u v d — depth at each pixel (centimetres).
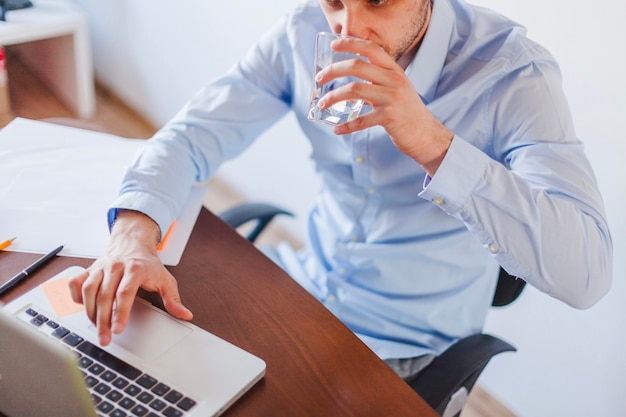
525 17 144
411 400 86
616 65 131
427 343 128
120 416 77
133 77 284
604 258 108
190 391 82
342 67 90
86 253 102
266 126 139
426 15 112
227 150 133
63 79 245
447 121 119
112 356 85
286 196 235
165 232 108
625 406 154
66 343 86
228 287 100
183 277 101
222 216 138
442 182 100
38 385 72
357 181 130
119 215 106
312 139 137
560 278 105
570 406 166
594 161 141
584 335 156
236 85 135
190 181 120
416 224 126
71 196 112
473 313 132
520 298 167
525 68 114
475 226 104
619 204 139
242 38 220
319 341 93
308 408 83
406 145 97
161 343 88
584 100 139
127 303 90
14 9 216
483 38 118
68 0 239
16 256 100
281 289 101
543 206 102
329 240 138
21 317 89
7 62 268
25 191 112
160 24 255
